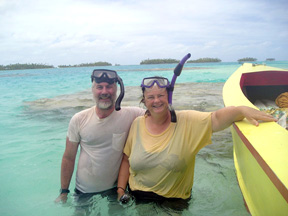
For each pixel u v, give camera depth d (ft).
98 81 7.73
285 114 7.66
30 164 12.09
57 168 11.67
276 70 14.43
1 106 24.98
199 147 7.12
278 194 4.46
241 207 7.83
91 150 8.36
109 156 8.29
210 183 9.50
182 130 7.07
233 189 9.00
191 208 7.86
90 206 8.21
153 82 6.94
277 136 5.49
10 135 15.99
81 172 8.56
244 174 7.40
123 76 64.54
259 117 6.31
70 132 8.46
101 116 8.14
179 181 7.36
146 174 7.39
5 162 12.21
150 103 7.03
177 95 27.78
